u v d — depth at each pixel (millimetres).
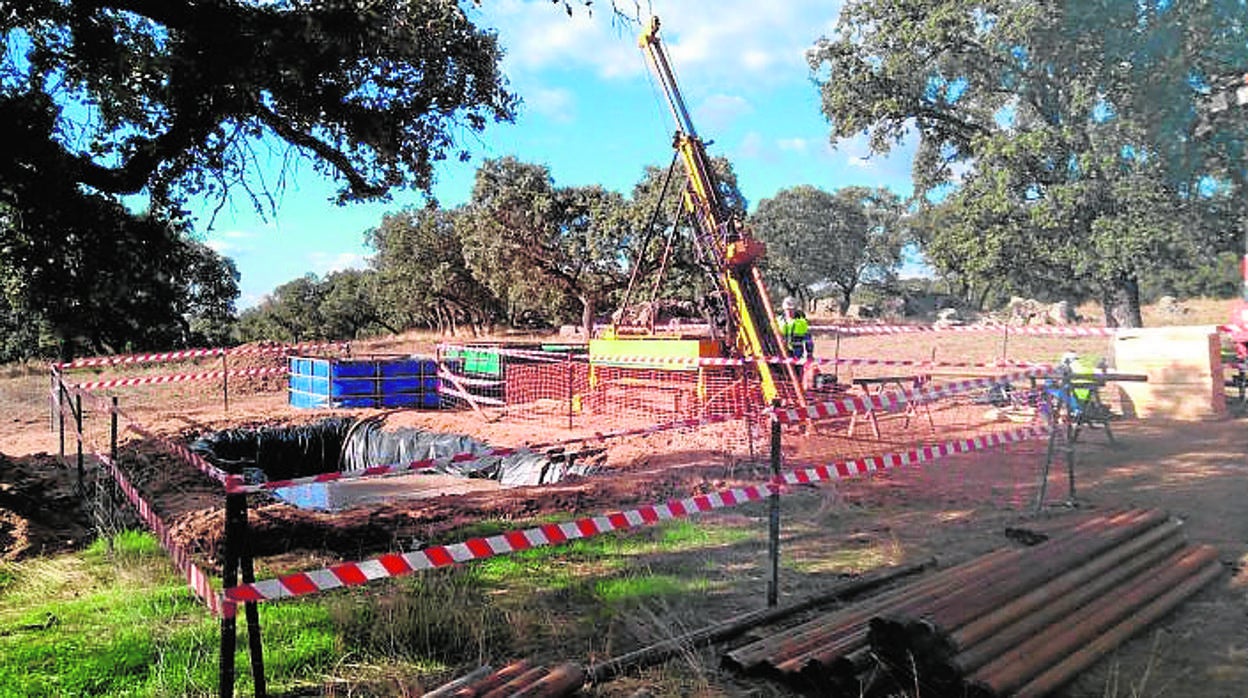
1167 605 4945
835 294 87625
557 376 15891
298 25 6863
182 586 5914
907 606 4223
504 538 4371
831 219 75812
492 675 4191
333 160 9234
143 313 8305
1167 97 11164
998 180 22438
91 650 4746
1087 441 10266
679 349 12914
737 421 11281
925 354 25750
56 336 8008
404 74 8844
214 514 7426
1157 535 5797
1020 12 17219
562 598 5578
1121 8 11492
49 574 6438
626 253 32969
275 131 8664
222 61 6883
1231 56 10086
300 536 7074
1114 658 4371
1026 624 4246
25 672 4445
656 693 4160
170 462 10875
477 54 9195
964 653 3826
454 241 49438
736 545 6695
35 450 12125
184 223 8445
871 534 6891
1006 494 7957
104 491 8469
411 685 4254
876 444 10336
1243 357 12266
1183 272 18922
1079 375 9398
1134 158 17031
